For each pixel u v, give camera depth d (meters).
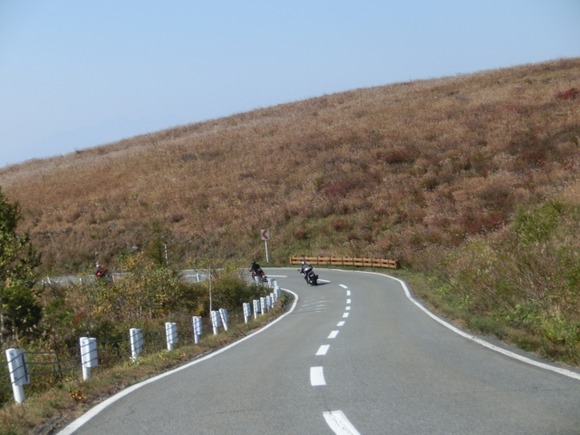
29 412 8.38
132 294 25.03
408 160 62.88
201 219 59.22
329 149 73.00
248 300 32.84
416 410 7.26
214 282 31.42
